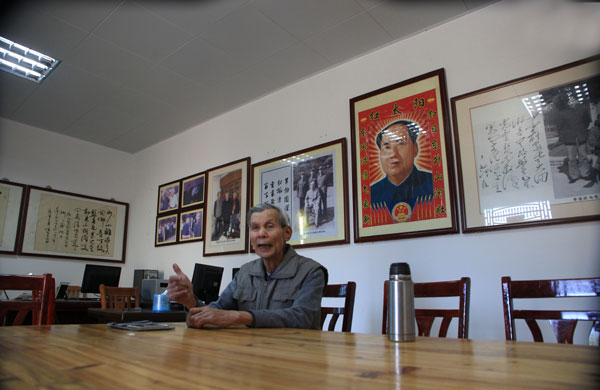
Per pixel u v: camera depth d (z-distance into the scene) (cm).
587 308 202
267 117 385
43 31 298
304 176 337
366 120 305
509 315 128
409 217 268
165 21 286
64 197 463
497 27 256
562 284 124
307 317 138
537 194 223
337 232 304
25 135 448
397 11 271
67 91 383
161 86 375
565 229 213
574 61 225
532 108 234
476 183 245
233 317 122
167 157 490
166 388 45
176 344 84
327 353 72
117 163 525
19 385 47
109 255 489
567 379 49
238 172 395
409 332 89
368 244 287
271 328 125
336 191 312
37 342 86
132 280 487
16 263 416
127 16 281
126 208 520
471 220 243
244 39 305
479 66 259
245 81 365
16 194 428
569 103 222
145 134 483
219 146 427
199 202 430
